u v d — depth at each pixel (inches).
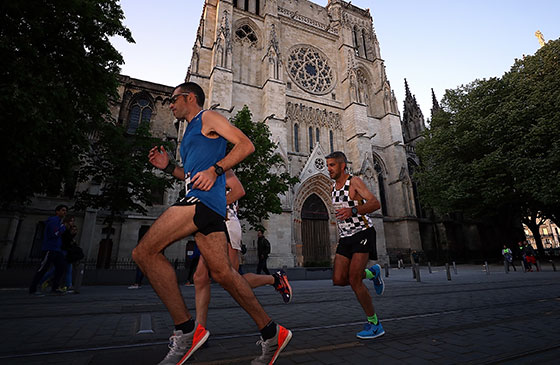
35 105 390.6
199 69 1288.1
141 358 112.8
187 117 113.8
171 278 93.5
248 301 91.8
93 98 542.6
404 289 389.4
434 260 1454.2
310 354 116.2
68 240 386.0
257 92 1337.4
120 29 563.2
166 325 174.4
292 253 1120.8
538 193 992.2
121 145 743.7
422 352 116.7
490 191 1128.8
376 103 1732.3
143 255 91.2
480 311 210.2
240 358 109.3
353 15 1927.9
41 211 943.7
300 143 1379.2
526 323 166.7
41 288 418.9
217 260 90.5
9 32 425.1
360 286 140.6
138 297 324.2
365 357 111.4
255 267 754.2
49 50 483.8
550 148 1012.5
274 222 1085.1
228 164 91.4
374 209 139.3
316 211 1301.7
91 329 162.7
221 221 95.0
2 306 249.0
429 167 1470.2
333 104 1536.7
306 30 1624.0
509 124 1088.8
